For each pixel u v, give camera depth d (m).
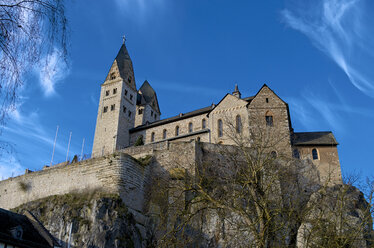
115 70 84.88
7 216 35.16
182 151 49.97
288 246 21.19
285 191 25.92
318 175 48.19
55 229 43.31
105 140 76.00
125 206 43.47
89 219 42.53
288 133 55.34
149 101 90.69
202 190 23.36
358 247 23.34
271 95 59.47
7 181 58.41
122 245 38.91
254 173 23.05
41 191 52.75
